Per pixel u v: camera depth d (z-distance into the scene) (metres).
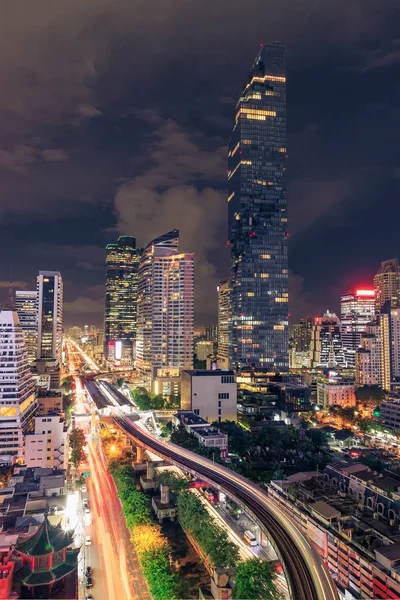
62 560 98.56
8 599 90.88
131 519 147.38
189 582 125.62
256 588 104.69
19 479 161.12
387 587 108.56
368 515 138.88
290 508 151.75
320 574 110.62
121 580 123.94
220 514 171.00
